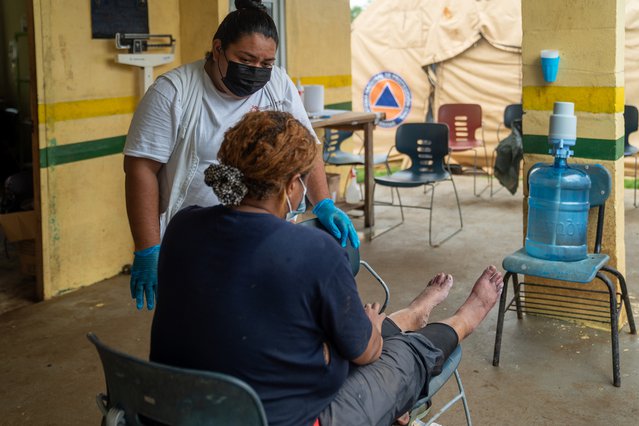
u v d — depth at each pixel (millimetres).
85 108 4574
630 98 7539
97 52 4617
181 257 1718
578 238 3576
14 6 7609
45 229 4434
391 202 7062
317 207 2463
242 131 1700
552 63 3695
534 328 3924
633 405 3135
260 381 1664
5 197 5094
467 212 6625
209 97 2395
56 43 4336
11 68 7832
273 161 1660
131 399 1708
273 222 1680
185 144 2402
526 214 3977
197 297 1673
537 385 3320
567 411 3094
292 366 1675
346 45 7453
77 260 4676
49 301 4496
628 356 3576
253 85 2314
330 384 1760
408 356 2062
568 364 3514
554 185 3564
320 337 1713
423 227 6141
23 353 3762
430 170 5984
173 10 5117
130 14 4785
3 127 7949
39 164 4344
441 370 2172
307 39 6895
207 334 1658
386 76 8719
